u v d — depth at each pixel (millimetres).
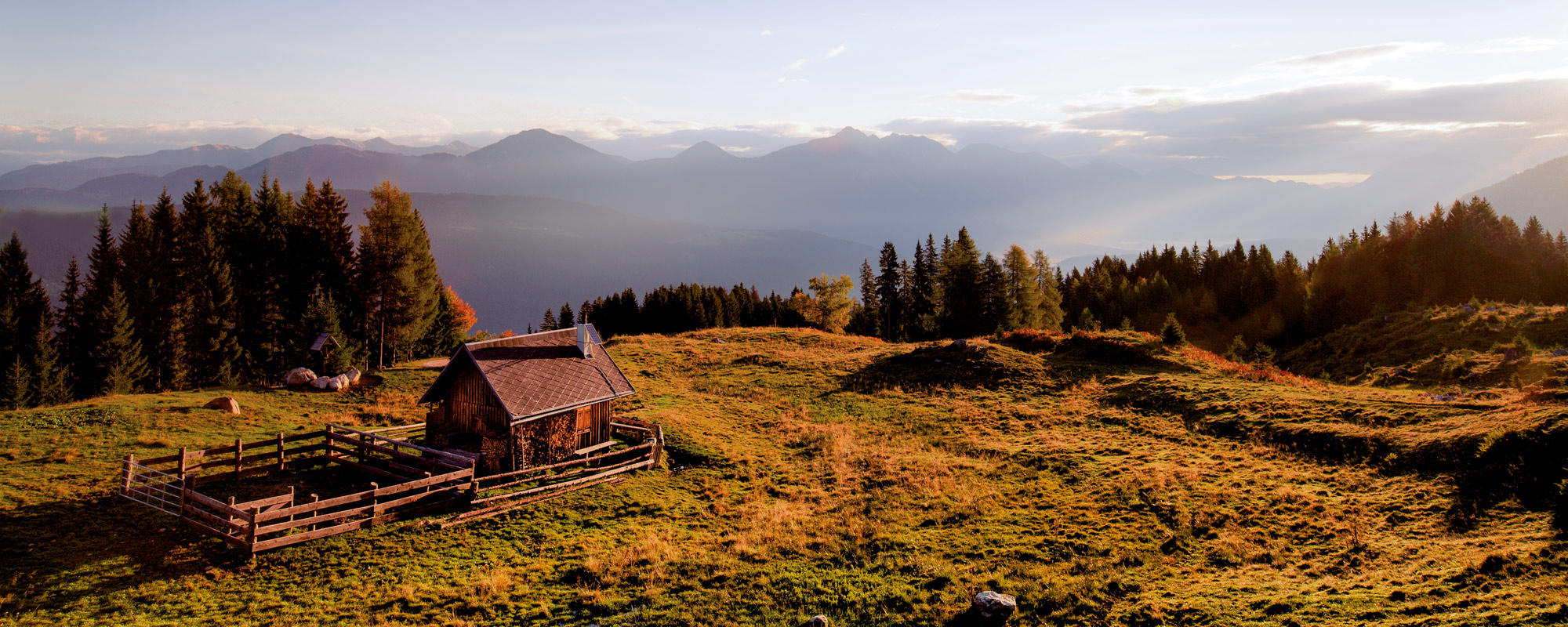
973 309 90500
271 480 24594
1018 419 37438
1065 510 22984
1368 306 82562
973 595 16312
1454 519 18438
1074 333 54188
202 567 17734
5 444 26000
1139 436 32625
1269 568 17250
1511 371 41656
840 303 101500
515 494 23938
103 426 29219
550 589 17375
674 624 15445
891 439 34781
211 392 37500
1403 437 25766
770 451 32500
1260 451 28266
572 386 29656
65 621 14906
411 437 31625
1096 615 14969
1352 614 13680
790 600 16500
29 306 57375
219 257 58219
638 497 25141
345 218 65438
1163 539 19938
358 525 20438
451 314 92938
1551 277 75312
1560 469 18594
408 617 15805
